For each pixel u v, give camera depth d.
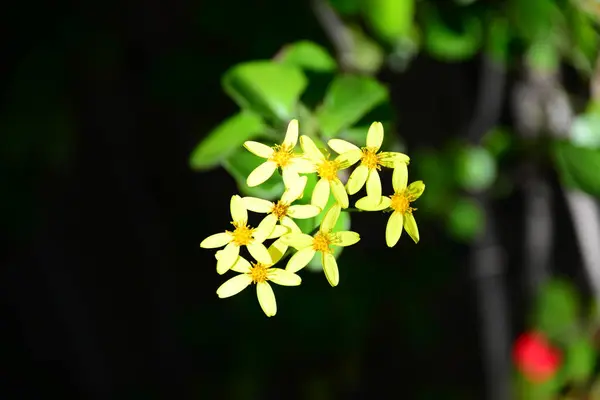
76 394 0.90
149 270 0.87
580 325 0.93
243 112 0.55
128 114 0.75
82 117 0.74
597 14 0.63
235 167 0.54
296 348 0.79
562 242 0.95
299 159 0.52
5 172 0.70
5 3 0.69
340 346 0.79
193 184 0.82
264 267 0.52
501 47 0.66
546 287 0.94
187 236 0.85
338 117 0.55
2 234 0.72
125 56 0.72
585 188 0.63
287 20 0.66
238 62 0.68
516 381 0.93
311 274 0.76
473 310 0.94
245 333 0.81
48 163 0.70
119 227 0.85
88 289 0.87
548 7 0.64
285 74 0.56
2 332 0.90
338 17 0.68
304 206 0.52
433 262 0.84
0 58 0.69
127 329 0.88
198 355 0.85
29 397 0.90
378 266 0.80
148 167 0.81
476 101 0.82
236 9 0.66
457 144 0.78
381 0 0.62
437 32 0.65
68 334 0.89
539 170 0.85
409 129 0.81
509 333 0.94
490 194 0.85
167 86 0.69
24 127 0.68
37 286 0.86
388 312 0.88
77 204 0.82
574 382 0.91
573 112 0.74
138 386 0.88
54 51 0.69
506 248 0.96
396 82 0.81
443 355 0.95
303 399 0.83
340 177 0.54
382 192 0.54
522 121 0.77
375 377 0.91
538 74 0.75
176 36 0.71
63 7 0.69
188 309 0.86
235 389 0.81
